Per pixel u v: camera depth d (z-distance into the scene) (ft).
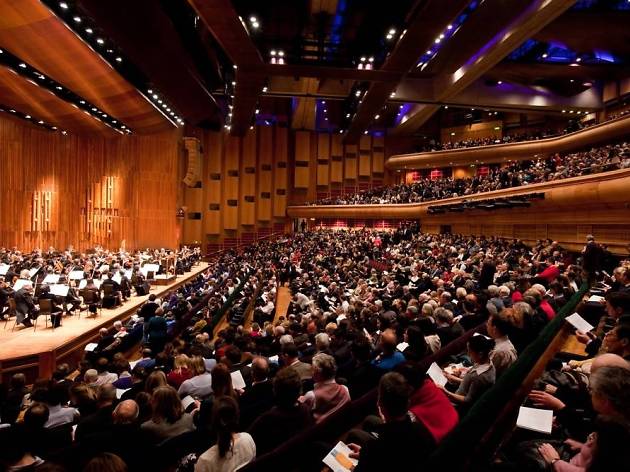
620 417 6.09
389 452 6.80
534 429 8.50
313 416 11.28
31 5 44.88
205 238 113.19
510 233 66.95
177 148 92.94
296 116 110.83
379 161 123.44
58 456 10.30
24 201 70.44
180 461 10.81
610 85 81.25
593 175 45.73
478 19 53.36
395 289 34.55
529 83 82.94
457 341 16.24
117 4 44.73
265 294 42.34
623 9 58.90
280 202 120.57
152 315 33.22
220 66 83.71
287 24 62.80
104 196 83.87
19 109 65.00
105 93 67.05
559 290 23.43
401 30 52.44
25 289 35.55
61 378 19.70
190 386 15.23
